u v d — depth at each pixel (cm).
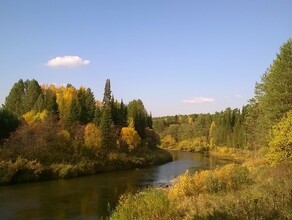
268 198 1473
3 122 5616
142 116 10156
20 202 3231
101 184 4522
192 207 1808
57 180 4894
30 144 5462
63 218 2669
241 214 1273
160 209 1709
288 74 3512
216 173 2803
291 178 2138
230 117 13038
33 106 8094
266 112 3841
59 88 9462
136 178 5209
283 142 2684
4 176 4366
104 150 6906
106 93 9106
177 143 14612
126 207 1728
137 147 8462
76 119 7256
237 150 10869
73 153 6134
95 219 2648
